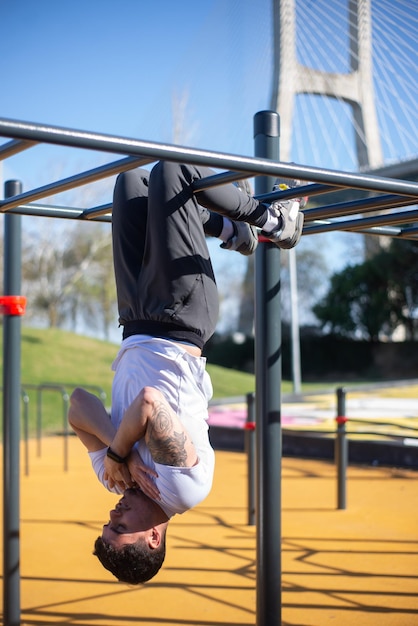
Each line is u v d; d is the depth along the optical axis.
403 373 25.73
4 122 1.65
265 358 2.98
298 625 3.73
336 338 26.67
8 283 3.74
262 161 1.95
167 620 3.89
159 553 2.38
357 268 26.39
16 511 3.71
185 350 2.31
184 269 2.29
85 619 3.93
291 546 5.27
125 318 2.42
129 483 2.33
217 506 6.72
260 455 2.97
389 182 2.15
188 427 2.28
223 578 4.62
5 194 3.58
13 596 3.68
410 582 4.41
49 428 12.75
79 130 1.74
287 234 2.54
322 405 13.23
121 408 2.39
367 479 7.72
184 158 1.85
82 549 5.39
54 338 20.70
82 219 3.25
